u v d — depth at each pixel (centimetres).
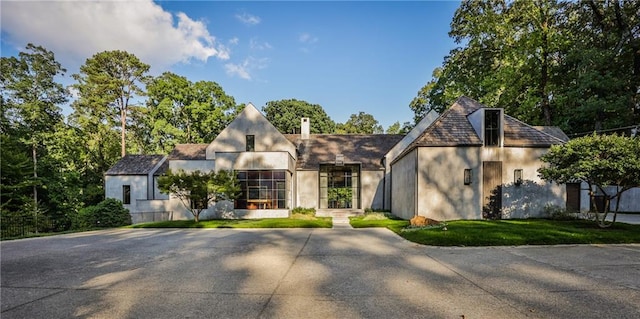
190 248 901
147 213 2152
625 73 2247
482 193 1435
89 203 3036
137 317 391
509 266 647
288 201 1927
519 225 1167
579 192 1792
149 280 561
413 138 2219
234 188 1662
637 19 2180
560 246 876
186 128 3759
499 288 497
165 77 3653
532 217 1430
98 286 527
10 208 1861
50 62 2736
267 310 409
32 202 2006
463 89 2797
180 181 1603
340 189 2377
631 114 2155
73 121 3216
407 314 392
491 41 2564
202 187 1585
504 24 2402
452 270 616
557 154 1128
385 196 2234
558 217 1379
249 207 1892
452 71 3016
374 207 2261
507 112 2581
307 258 742
